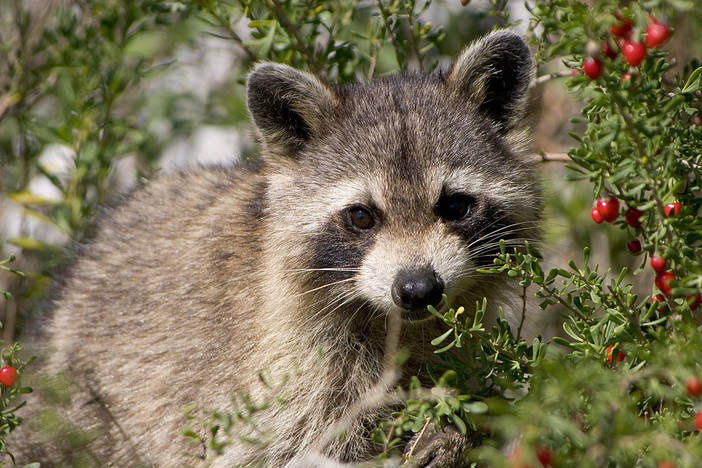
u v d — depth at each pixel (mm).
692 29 10766
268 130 9133
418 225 8398
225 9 10922
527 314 9719
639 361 6926
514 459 5555
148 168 13031
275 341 8859
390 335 8734
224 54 15695
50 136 12055
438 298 8031
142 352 9609
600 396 5684
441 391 7043
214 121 14664
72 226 11703
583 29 6156
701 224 6773
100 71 12812
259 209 9328
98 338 10016
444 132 8703
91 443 9781
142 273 10016
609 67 6309
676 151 7199
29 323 11453
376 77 10625
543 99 12867
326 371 8938
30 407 10203
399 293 8031
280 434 8750
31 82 13680
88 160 11914
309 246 8805
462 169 8547
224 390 8953
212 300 9266
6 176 13469
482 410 6875
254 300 9023
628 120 6297
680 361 5871
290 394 8758
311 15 10680
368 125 8859
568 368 6285
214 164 11773
